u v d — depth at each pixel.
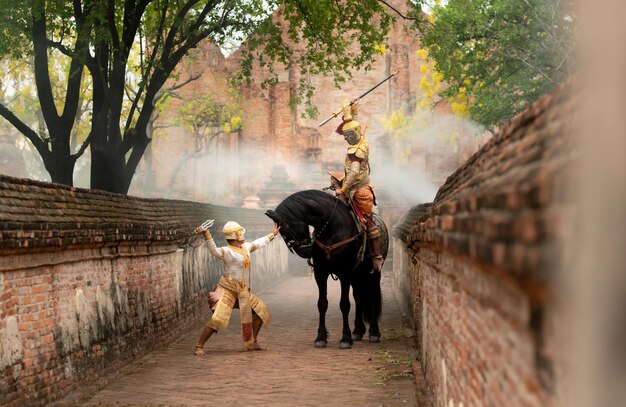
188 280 16.81
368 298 14.48
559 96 2.96
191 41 21.92
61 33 20.36
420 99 48.66
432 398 7.62
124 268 11.95
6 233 7.40
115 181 20.59
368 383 10.20
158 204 15.89
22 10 18.88
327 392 9.64
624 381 1.69
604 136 1.84
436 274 7.14
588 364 1.85
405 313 19.34
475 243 3.03
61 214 9.48
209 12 22.97
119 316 11.49
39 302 8.49
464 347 4.68
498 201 2.76
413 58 48.94
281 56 24.83
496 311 3.32
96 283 10.56
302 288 29.66
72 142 43.53
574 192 1.86
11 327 7.70
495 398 3.41
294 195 13.59
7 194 8.17
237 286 13.27
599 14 1.89
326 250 13.46
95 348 10.27
